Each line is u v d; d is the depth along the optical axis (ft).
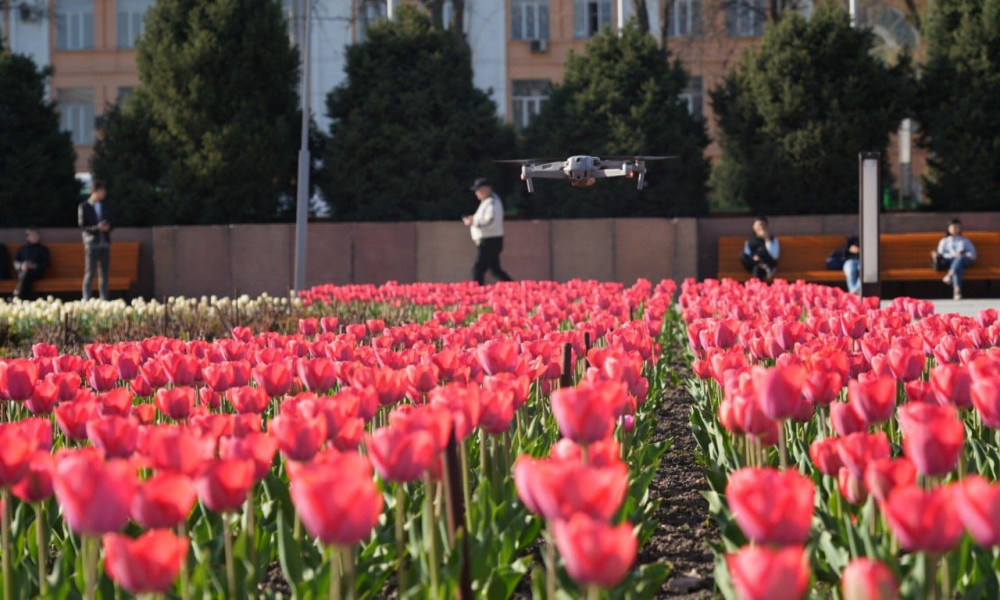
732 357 16.26
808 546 11.47
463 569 10.05
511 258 75.20
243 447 10.36
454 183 77.20
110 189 77.66
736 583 6.86
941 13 78.33
